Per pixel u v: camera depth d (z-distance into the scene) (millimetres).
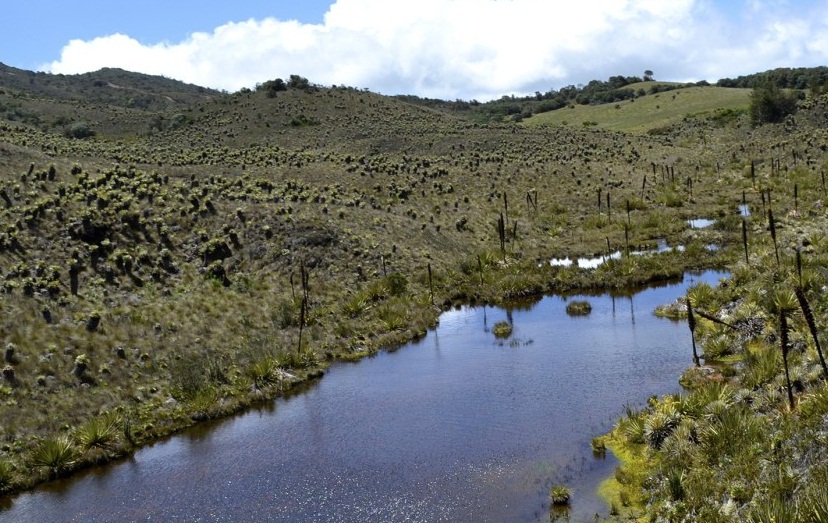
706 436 18203
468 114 193625
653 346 30531
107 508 19594
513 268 48375
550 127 128250
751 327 28500
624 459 19625
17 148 52156
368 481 19766
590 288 44344
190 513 18891
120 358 29406
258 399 27750
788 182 73562
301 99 136375
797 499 13344
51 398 25766
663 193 76000
